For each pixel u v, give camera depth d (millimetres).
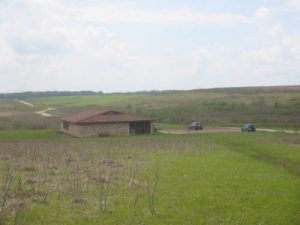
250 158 57844
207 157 58344
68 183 37906
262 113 165375
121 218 27500
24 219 26781
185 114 175750
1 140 92625
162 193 34781
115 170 45781
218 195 34344
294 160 56156
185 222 27047
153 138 93812
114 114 109188
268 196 34125
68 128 113562
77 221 26672
